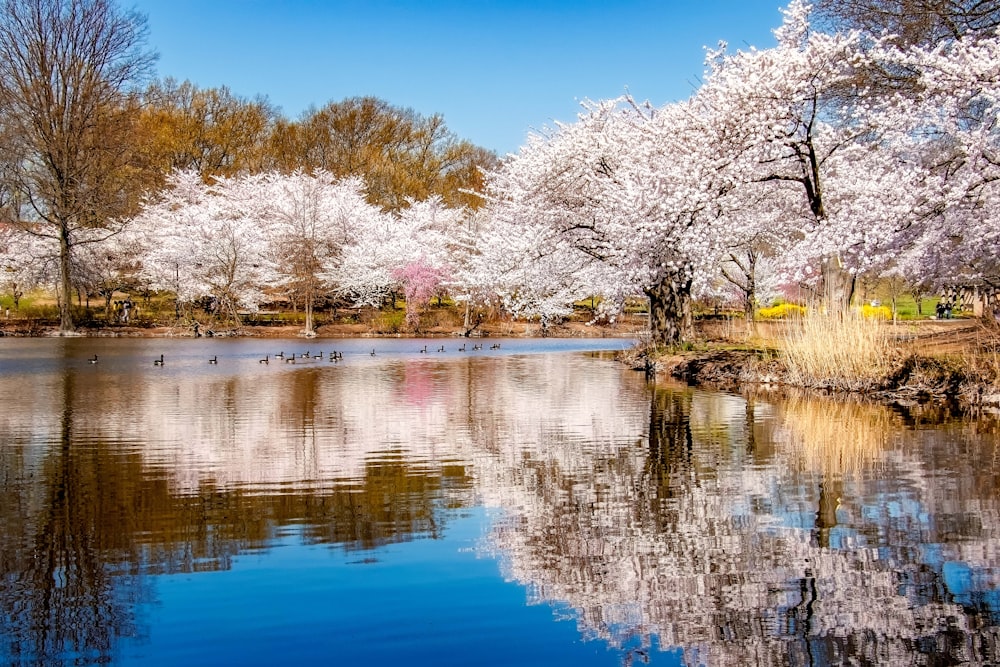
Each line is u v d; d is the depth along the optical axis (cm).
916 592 601
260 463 1062
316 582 621
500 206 3031
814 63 1830
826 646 517
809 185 2009
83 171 4203
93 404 1673
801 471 999
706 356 2327
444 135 7731
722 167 1975
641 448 1166
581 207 2606
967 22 1866
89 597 591
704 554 686
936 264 1973
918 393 1723
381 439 1255
